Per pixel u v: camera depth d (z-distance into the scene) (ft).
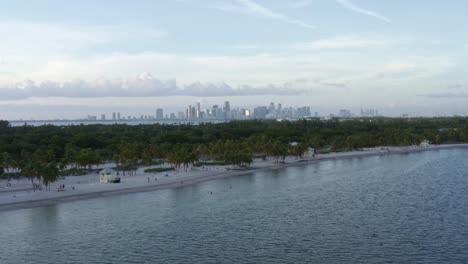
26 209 463.42
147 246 336.08
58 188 575.79
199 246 334.24
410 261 298.56
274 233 365.61
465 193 523.29
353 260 301.43
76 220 415.44
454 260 299.17
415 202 476.54
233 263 298.35
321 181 643.86
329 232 366.63
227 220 410.11
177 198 522.47
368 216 417.69
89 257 314.14
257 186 609.01
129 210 456.45
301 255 312.09
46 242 348.38
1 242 349.20
